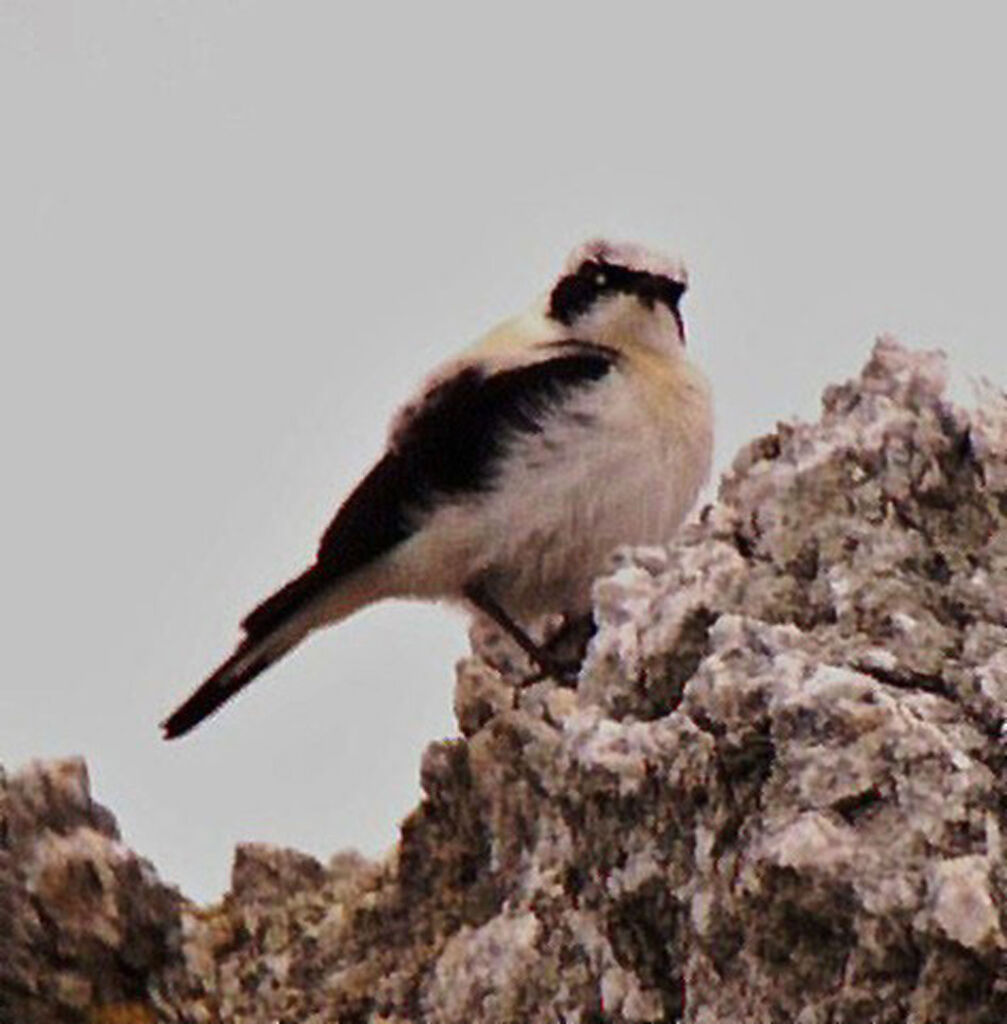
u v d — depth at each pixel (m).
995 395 12.73
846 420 12.66
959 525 12.21
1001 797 10.54
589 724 11.47
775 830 10.65
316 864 13.90
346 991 12.78
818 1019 10.48
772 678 10.94
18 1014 11.88
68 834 12.27
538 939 12.14
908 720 10.64
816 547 12.08
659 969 11.34
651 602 11.97
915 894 10.31
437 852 13.27
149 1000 12.25
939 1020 10.24
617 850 11.34
